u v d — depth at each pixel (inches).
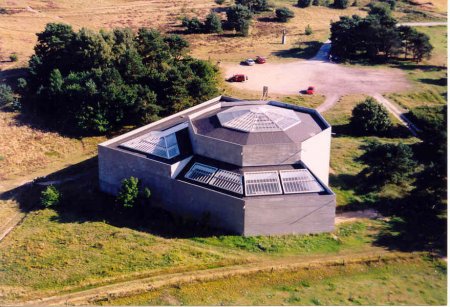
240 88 4163.4
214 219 2324.1
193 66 3978.8
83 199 2689.5
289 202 2214.6
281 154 2420.0
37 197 2824.8
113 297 1861.5
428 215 2437.3
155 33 4372.5
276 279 1958.7
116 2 6919.3
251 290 1905.8
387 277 1985.7
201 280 1942.7
